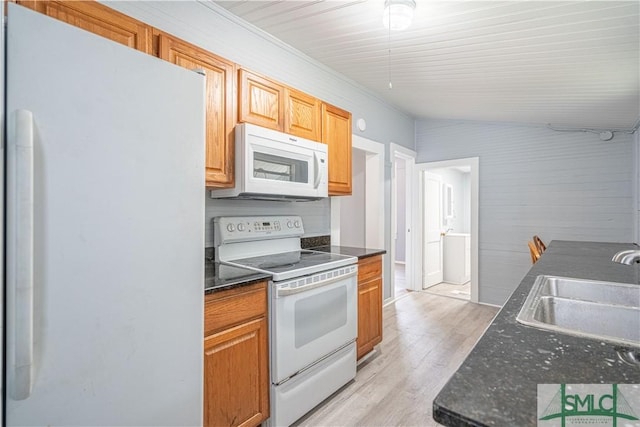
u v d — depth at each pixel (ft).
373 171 12.46
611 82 7.35
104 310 3.30
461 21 5.76
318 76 9.66
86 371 3.19
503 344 2.28
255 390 5.39
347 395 6.83
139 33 4.86
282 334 5.60
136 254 3.55
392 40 7.08
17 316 2.71
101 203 3.26
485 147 13.30
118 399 3.43
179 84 3.95
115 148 3.36
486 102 10.32
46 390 2.93
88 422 3.21
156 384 3.76
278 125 6.91
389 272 13.12
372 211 12.54
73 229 3.07
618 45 5.77
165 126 3.80
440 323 11.07
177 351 3.96
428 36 6.53
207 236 6.95
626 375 1.83
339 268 6.86
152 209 3.68
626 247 8.80
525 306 3.25
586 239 11.25
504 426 1.41
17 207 2.70
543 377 1.82
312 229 9.58
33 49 2.83
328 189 8.14
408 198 15.40
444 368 7.96
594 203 11.13
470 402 1.59
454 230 22.41
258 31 7.88
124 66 3.43
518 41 6.14
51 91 2.92
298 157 7.06
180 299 3.98
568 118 10.62
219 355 4.86
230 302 5.02
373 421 6.01
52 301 2.95
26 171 2.72
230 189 6.28
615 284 4.18
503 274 12.84
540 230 12.10
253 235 7.35
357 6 6.06
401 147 13.82
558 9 4.98
